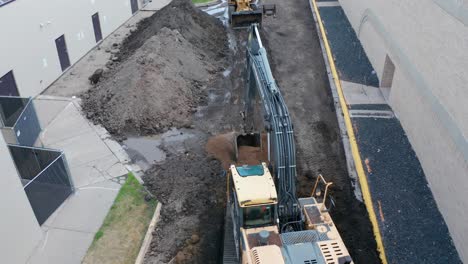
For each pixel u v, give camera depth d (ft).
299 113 58.44
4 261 34.06
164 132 54.95
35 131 53.36
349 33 83.76
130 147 51.98
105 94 60.39
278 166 32.30
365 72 68.85
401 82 54.60
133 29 89.51
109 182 46.01
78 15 73.67
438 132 42.63
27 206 36.11
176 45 67.82
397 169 47.70
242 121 56.59
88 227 40.11
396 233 39.70
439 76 42.70
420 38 48.08
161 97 57.82
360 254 37.24
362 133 53.88
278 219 32.71
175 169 47.67
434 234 39.58
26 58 61.46
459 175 37.65
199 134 54.44
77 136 54.19
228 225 37.93
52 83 67.97
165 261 36.78
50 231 39.73
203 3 104.73
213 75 68.28
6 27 56.95
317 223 31.65
